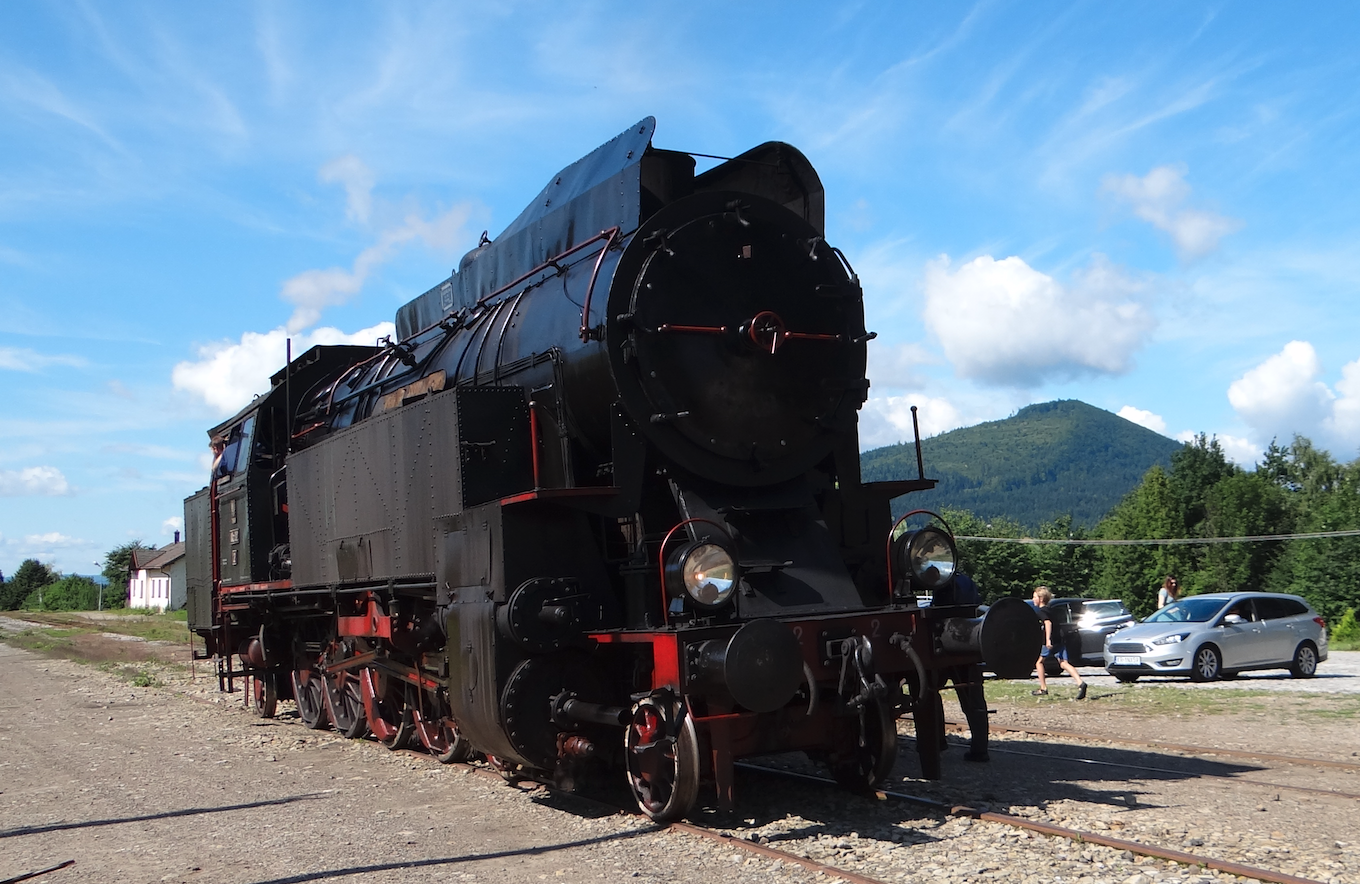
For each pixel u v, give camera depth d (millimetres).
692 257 7570
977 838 6375
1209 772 8664
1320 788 7938
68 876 6320
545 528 7406
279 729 13219
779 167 8859
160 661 26938
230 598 15023
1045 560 50500
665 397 7258
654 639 6617
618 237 7727
